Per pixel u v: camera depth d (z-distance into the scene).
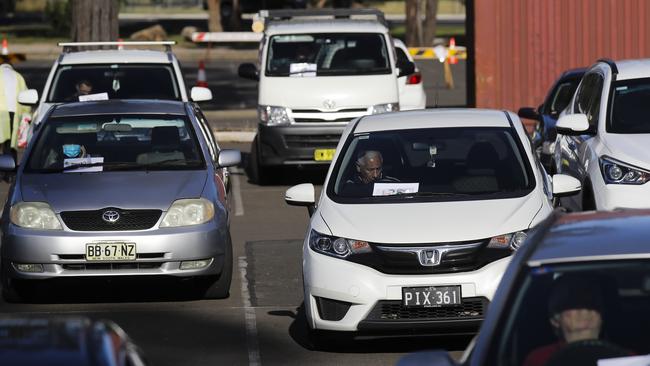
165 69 51.84
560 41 67.06
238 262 41.72
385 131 32.72
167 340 31.25
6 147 58.59
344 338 28.86
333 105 58.09
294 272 39.91
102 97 49.09
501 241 28.56
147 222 34.34
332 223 29.42
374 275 28.27
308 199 32.34
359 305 28.27
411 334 28.47
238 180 62.34
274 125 58.38
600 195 37.81
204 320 33.41
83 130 37.75
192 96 51.78
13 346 13.46
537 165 31.89
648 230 16.83
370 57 59.34
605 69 41.88
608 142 38.66
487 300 28.11
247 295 36.56
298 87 58.53
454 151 32.03
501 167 31.44
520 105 67.25
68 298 36.31
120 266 34.16
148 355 29.67
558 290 15.75
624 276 15.76
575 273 15.84
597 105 41.06
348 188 31.17
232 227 48.69
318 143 58.28
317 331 29.11
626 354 15.48
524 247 16.89
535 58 67.06
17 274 34.31
